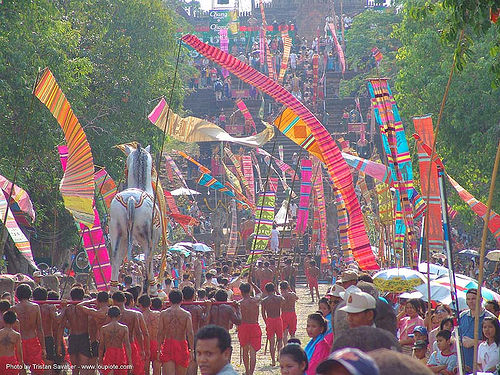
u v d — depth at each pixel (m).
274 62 82.75
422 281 16.73
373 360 4.32
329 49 83.62
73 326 17.72
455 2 15.07
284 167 44.97
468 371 12.81
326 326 11.67
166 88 47.44
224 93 79.94
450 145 35.75
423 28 38.53
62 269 41.28
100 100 43.38
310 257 42.59
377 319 9.52
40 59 32.28
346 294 9.96
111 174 42.31
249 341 20.30
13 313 15.77
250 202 40.44
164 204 24.52
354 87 75.00
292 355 8.68
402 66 50.81
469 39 15.27
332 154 18.16
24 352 16.83
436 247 16.00
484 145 33.62
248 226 52.44
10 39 31.08
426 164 16.14
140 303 18.56
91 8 44.41
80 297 18.00
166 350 17.05
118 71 44.12
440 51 37.41
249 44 93.50
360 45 77.44
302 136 20.02
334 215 56.88
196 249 46.00
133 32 45.94
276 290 22.81
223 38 86.50
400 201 20.19
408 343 14.48
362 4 98.75
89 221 19.77
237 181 41.22
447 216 10.25
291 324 24.16
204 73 85.06
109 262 23.91
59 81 33.47
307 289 50.31
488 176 34.09
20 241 22.86
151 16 46.16
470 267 41.94
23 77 31.20
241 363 22.69
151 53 46.41
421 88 38.69
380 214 26.55
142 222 23.30
